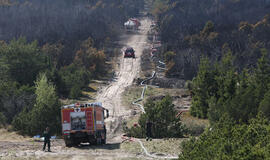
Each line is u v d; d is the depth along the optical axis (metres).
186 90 99.88
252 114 42.59
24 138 51.78
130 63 161.25
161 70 149.38
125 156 30.56
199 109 69.06
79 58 151.25
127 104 90.56
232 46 190.38
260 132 19.48
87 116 37.84
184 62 156.00
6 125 61.31
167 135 47.91
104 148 36.03
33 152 33.03
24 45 109.88
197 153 20.36
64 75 115.62
